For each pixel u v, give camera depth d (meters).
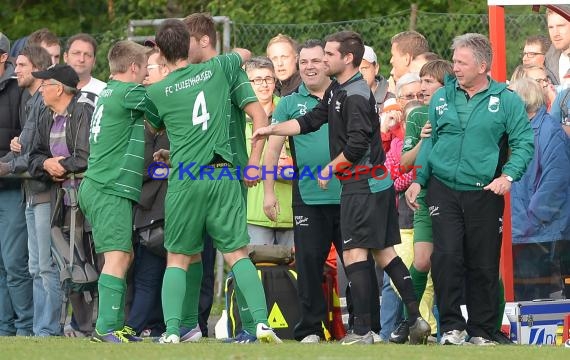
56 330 35.41
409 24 45.03
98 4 69.88
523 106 29.02
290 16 59.47
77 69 37.25
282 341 29.61
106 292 28.73
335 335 32.47
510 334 31.17
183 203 27.95
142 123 29.25
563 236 34.28
